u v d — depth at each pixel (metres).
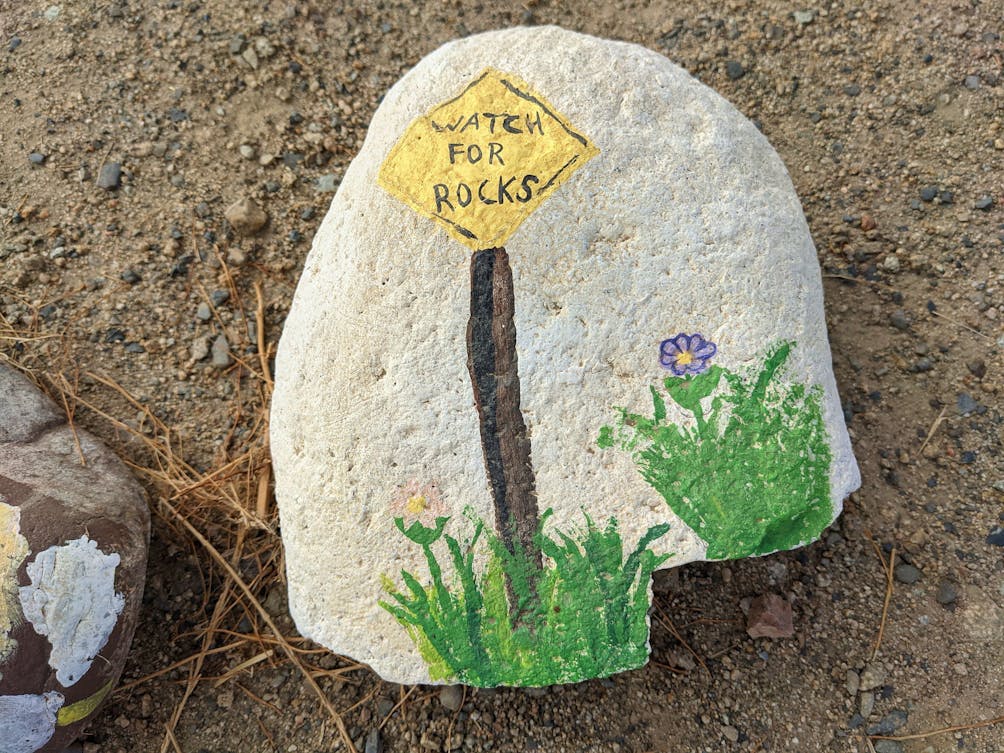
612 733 0.34
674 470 0.28
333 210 0.30
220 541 0.37
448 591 0.28
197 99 0.42
